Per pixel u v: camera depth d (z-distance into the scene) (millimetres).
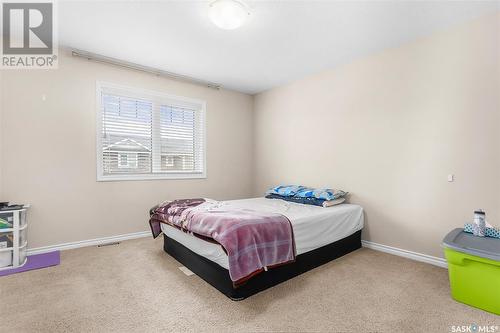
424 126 2527
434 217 2467
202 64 3260
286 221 2090
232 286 1782
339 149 3293
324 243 2457
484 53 2162
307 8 2072
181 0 1992
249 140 4609
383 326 1521
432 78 2471
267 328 1495
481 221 1971
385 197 2842
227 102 4289
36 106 2691
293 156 3920
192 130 3928
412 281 2104
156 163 3551
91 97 3000
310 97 3654
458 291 1778
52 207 2783
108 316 1602
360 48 2805
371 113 2959
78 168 2930
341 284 2051
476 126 2209
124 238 3244
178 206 2598
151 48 2814
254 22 2285
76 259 2549
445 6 2037
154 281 2082
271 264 1874
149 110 3480
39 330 1461
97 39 2619
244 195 4547
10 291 1897
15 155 2590
